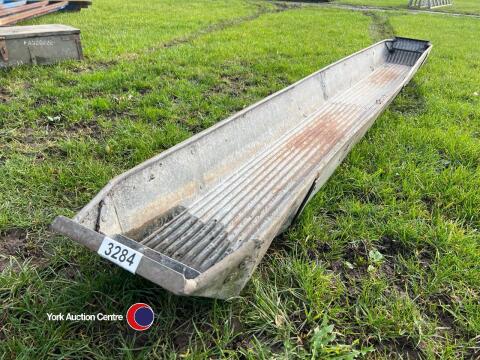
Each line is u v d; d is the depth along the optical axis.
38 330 1.92
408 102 5.37
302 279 2.32
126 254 1.66
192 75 5.69
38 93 4.60
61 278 2.22
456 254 2.67
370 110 4.84
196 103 4.66
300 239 2.67
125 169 3.29
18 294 2.13
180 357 1.90
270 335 2.06
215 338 2.01
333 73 5.11
